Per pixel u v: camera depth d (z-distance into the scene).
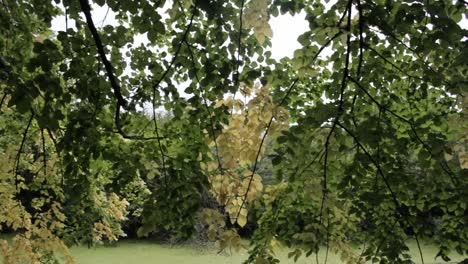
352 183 2.81
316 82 3.62
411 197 3.30
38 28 3.33
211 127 2.74
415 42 2.46
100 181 4.64
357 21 2.74
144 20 2.27
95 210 4.74
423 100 3.44
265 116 2.58
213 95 3.01
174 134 3.13
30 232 3.73
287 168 2.81
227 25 2.56
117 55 2.95
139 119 3.21
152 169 2.88
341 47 3.05
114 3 2.37
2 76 1.99
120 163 2.96
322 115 2.37
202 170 2.90
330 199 2.58
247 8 2.15
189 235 2.75
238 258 11.70
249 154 2.71
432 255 9.60
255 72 2.60
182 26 3.00
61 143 2.51
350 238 4.33
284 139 2.41
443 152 2.49
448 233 3.35
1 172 3.84
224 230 2.68
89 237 5.05
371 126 2.44
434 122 2.76
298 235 2.54
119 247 12.91
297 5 2.48
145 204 2.63
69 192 2.80
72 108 3.04
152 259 11.54
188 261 11.26
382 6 2.35
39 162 4.19
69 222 4.59
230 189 2.76
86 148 2.62
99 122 2.57
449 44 2.08
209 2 2.46
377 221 3.59
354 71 3.04
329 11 2.52
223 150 2.73
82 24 2.69
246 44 2.79
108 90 2.72
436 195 3.17
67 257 3.74
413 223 2.99
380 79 3.21
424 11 2.20
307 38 2.29
